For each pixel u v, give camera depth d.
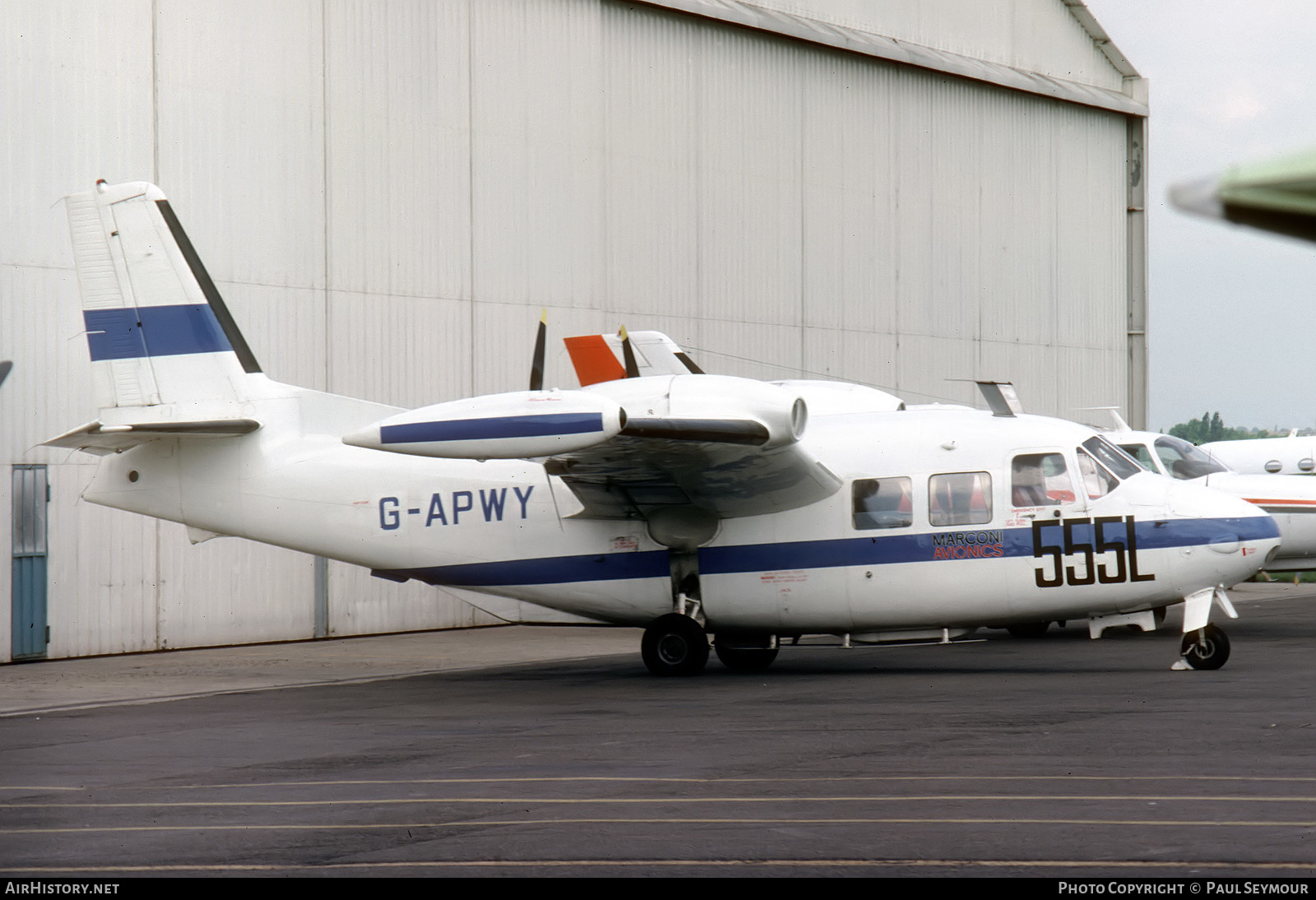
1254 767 29.20
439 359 78.44
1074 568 49.50
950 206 105.62
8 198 63.06
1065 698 42.53
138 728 40.34
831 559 51.25
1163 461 74.19
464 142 79.50
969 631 51.81
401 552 54.88
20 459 63.25
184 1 69.19
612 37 86.00
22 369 63.47
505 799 27.39
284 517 55.06
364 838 23.89
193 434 53.69
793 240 95.12
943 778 28.55
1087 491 49.81
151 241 55.62
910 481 50.97
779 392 47.00
